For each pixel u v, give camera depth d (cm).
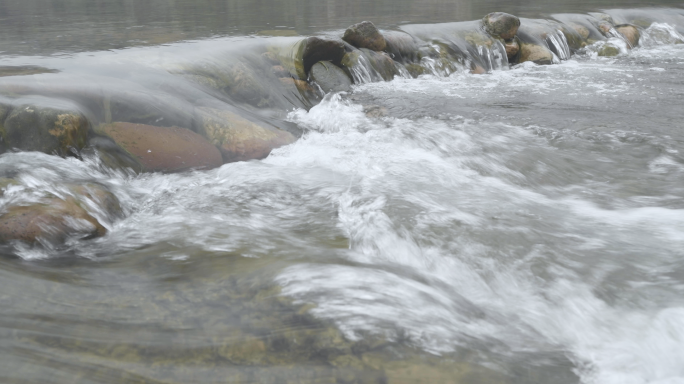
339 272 267
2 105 414
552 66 977
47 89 463
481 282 286
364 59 801
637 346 233
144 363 195
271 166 467
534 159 484
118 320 222
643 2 1570
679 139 530
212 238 320
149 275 269
